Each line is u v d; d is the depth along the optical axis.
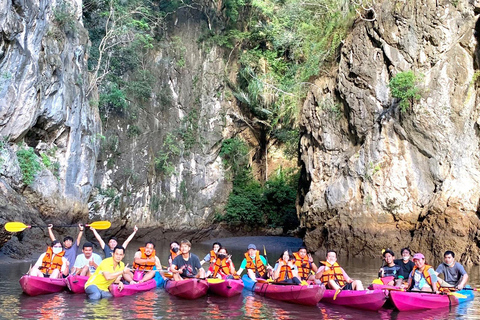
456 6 21.66
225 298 11.10
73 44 23.66
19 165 18.95
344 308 10.09
